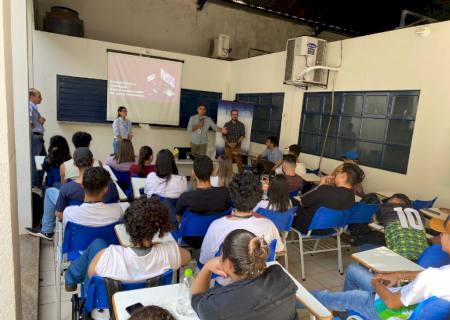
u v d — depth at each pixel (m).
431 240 2.47
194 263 2.43
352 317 1.80
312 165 5.60
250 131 6.66
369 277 1.98
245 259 1.13
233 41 8.55
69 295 2.45
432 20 5.11
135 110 6.95
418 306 1.36
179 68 7.22
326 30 8.78
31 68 5.05
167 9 7.79
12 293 0.99
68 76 6.31
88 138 3.71
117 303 1.29
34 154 4.84
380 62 4.42
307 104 5.67
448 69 3.65
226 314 1.05
